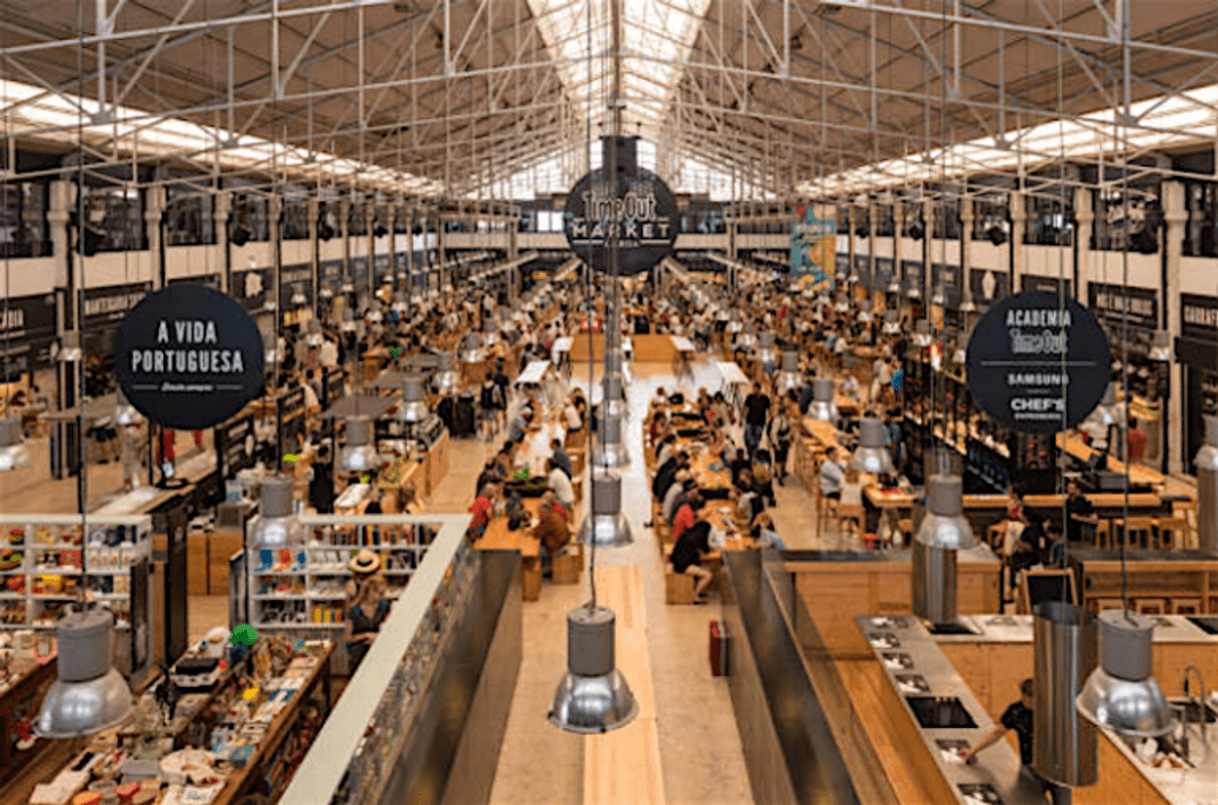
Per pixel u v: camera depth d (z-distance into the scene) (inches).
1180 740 279.0
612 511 250.4
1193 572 413.1
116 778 282.2
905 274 1344.7
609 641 180.5
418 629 289.1
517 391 995.9
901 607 411.5
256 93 708.7
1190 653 342.3
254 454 644.1
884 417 789.9
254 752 289.9
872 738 341.7
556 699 180.5
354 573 378.3
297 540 299.0
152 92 624.4
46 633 376.5
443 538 371.2
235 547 496.7
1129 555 415.5
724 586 431.2
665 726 374.0
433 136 1132.5
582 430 813.9
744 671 353.7
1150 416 727.7
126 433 626.5
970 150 896.3
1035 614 204.1
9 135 463.5
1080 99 626.2
